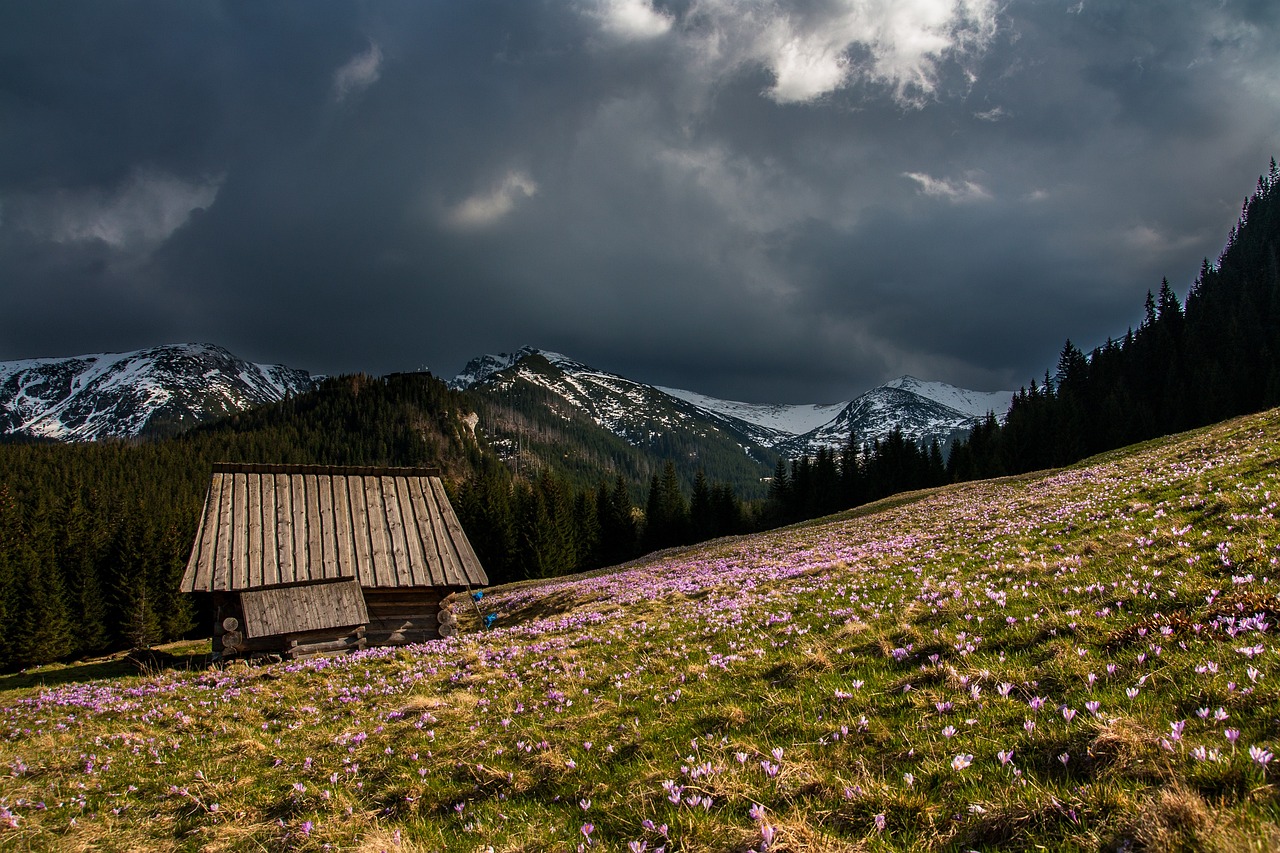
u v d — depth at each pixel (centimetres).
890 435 13638
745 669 1238
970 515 3166
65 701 2139
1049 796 561
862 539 3481
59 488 13425
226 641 2612
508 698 1405
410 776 1022
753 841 603
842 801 656
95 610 7631
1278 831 443
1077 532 1850
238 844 903
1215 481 1973
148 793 1197
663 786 759
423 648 2408
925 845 557
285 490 3244
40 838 1041
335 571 2892
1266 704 630
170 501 13775
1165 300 14600
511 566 10556
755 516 14975
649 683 1299
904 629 1194
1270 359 10588
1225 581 1028
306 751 1284
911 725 790
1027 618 1094
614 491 13025
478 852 715
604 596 3438
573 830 737
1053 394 14488
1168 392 11194
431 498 3419
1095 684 782
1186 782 540
